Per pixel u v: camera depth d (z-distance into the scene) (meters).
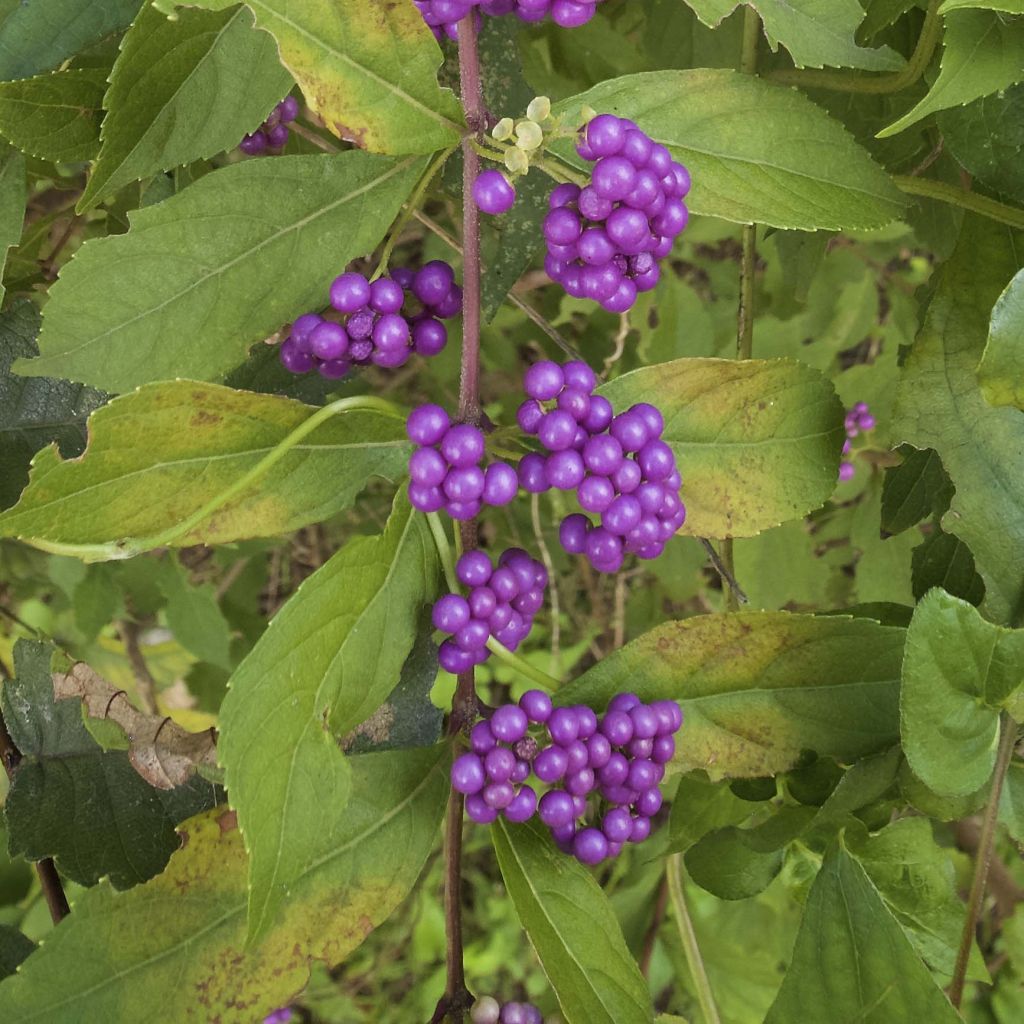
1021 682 0.17
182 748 0.20
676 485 0.17
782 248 0.26
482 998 0.19
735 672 0.19
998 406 0.17
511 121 0.16
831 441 0.19
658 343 0.32
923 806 0.19
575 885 0.18
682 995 0.39
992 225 0.20
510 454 0.17
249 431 0.16
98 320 0.17
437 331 0.18
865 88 0.21
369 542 0.16
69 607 0.35
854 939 0.17
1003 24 0.17
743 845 0.19
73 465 0.15
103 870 0.20
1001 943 0.37
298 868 0.16
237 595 0.35
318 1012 0.47
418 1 0.17
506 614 0.17
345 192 0.17
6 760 0.20
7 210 0.18
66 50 0.18
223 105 0.18
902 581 0.30
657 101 0.18
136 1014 0.17
